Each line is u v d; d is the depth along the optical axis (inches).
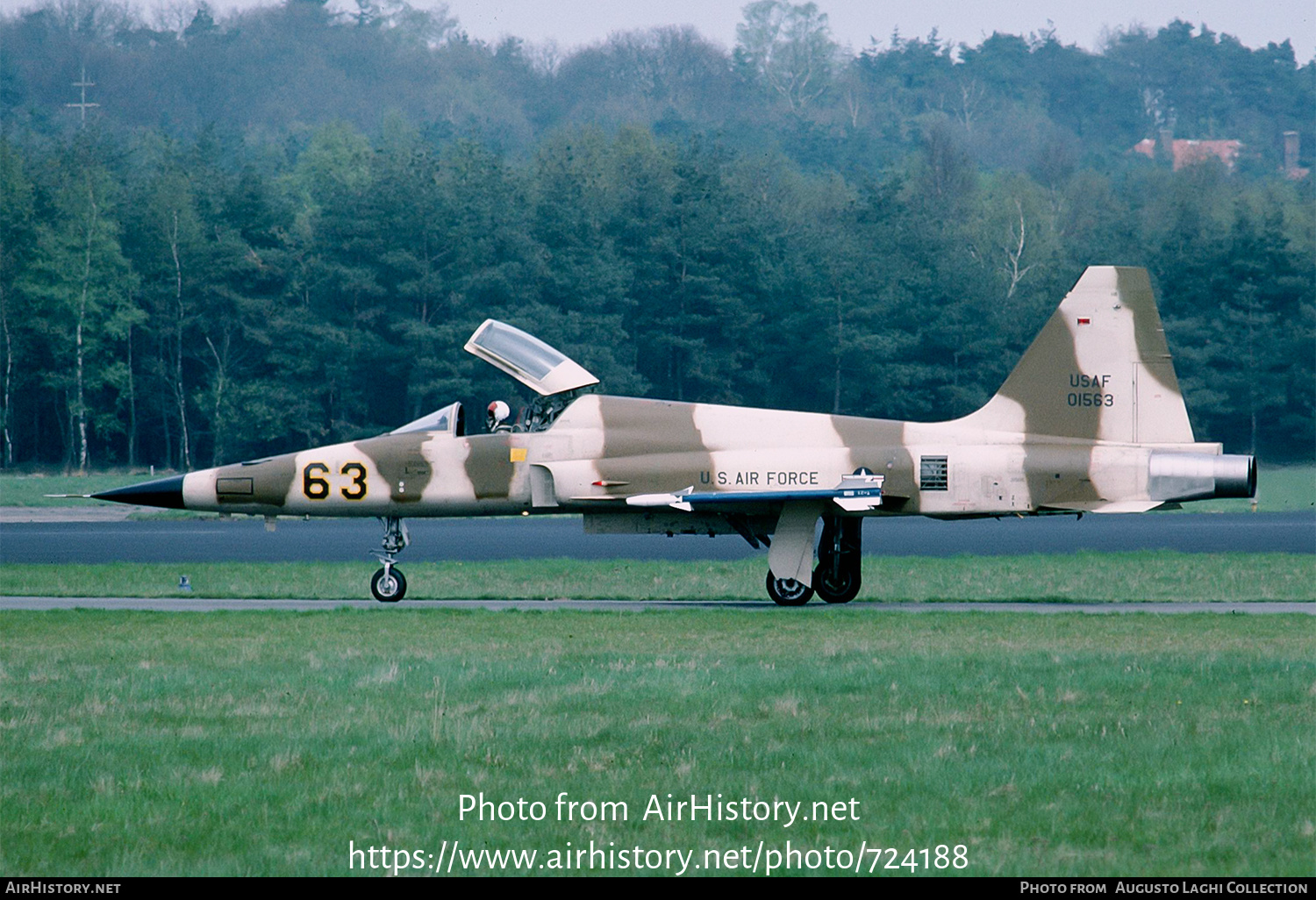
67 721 1055.0
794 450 1873.8
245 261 7140.8
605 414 1926.7
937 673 1241.4
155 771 910.4
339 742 986.7
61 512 4933.6
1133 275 1878.7
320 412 7007.9
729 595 2103.8
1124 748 952.9
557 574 2456.9
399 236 7101.4
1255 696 1123.9
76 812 826.2
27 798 852.0
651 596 2082.9
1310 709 1078.4
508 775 907.4
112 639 1518.2
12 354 7042.3
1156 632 1537.9
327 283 7062.0
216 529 4045.3
